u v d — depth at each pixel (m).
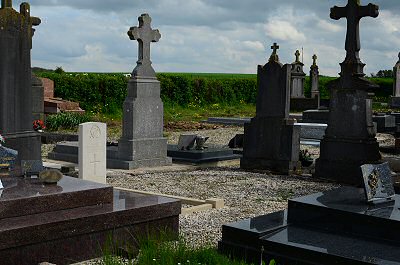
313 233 6.46
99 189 6.83
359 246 5.96
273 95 13.84
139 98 14.27
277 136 13.80
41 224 5.88
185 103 37.66
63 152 15.66
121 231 6.63
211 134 24.47
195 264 5.63
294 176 13.34
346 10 12.88
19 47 11.07
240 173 13.56
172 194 10.71
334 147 12.91
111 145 16.78
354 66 12.73
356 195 7.44
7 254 5.67
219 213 8.93
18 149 11.05
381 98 47.50
